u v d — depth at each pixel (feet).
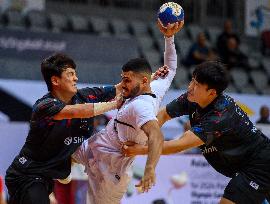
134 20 73.46
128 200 34.68
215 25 75.97
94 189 21.61
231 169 21.79
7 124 35.60
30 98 50.65
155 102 19.36
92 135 21.68
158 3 75.56
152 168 17.21
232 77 63.93
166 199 35.53
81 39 55.42
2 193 28.91
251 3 73.15
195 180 36.29
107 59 56.29
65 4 70.95
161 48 65.51
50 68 20.06
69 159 20.92
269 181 21.38
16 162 20.56
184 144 20.11
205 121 20.54
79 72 54.60
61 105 19.38
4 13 62.85
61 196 34.35
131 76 19.42
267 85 65.82
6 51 52.95
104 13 73.00
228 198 21.34
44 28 63.72
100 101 21.71
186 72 61.41
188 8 75.61
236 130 20.86
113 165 20.81
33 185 20.10
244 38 72.28
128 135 19.80
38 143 20.13
